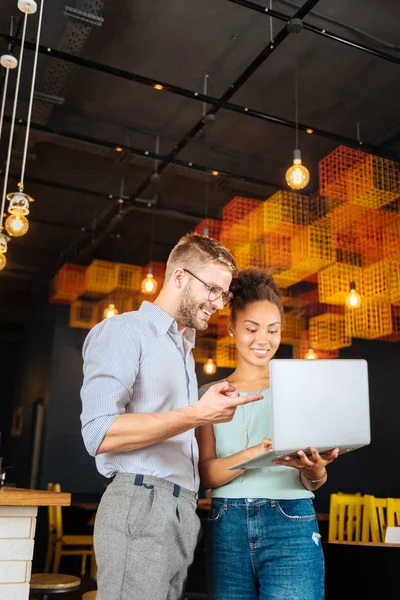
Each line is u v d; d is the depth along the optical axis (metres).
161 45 4.88
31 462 9.65
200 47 4.89
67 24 4.29
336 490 8.49
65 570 6.68
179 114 5.84
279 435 1.35
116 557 1.37
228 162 6.51
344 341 6.91
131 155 6.22
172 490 1.45
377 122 5.80
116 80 5.34
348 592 3.54
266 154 6.42
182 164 5.99
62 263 9.23
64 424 9.14
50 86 5.11
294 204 5.44
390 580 3.37
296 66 5.05
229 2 4.34
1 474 2.82
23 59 4.80
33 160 6.60
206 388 1.90
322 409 1.41
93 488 9.05
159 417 1.36
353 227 5.35
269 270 1.92
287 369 1.39
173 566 1.44
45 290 10.24
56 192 7.39
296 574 1.57
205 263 1.60
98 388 1.43
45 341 9.83
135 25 4.64
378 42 4.73
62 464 8.98
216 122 5.89
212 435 1.80
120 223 8.27
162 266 7.97
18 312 11.87
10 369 12.99
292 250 5.51
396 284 5.32
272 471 1.66
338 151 4.93
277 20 4.48
